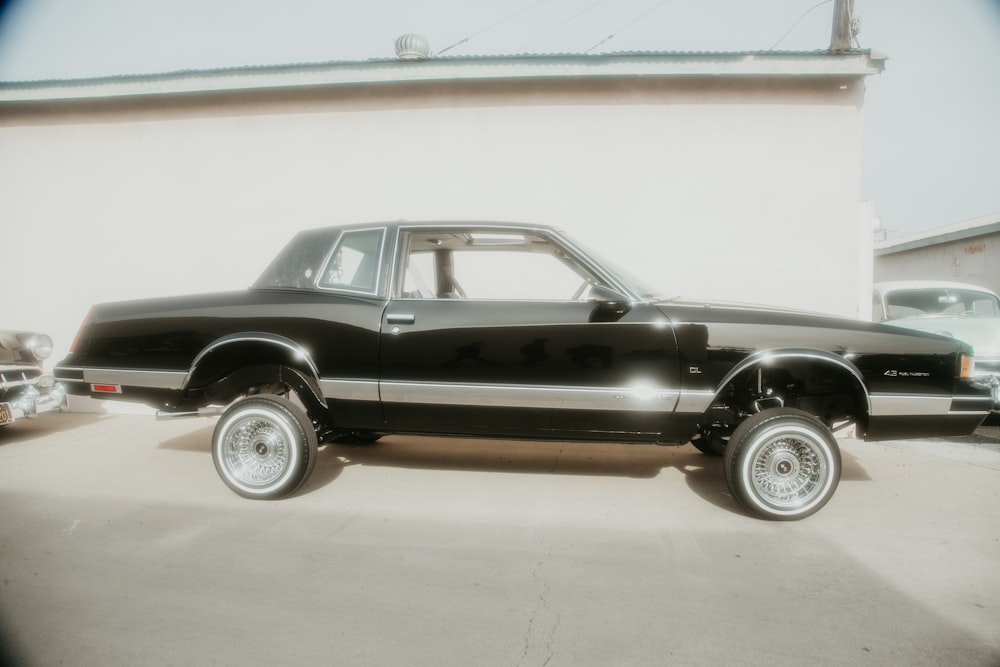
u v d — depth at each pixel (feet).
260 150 19.94
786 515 10.38
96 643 6.70
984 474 13.43
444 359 10.85
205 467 13.74
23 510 11.00
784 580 8.30
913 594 7.89
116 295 20.74
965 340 18.60
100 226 20.70
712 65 17.53
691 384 10.36
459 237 12.39
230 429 11.44
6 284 21.26
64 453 14.98
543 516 10.77
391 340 10.95
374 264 11.50
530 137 18.83
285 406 11.18
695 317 10.44
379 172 19.52
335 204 19.75
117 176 20.53
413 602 7.68
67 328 21.01
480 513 10.92
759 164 17.98
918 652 6.54
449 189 19.27
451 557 9.05
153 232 20.47
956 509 11.14
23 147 20.94
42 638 6.79
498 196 19.07
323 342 11.13
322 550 9.29
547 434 10.98
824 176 17.75
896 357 10.26
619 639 6.81
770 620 7.23
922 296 22.21
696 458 14.65
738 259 18.19
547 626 7.09
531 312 10.75
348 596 7.83
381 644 6.71
